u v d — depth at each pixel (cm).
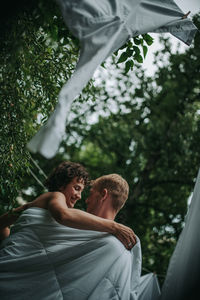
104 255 238
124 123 970
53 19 287
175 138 920
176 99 980
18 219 258
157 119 969
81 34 205
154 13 242
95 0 216
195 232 251
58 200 248
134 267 254
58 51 309
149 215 883
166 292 255
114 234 248
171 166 943
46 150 170
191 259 247
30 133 308
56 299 225
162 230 861
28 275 230
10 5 208
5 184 303
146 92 962
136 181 901
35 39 282
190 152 920
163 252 816
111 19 216
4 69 254
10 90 269
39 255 234
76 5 210
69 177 273
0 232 276
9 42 235
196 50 949
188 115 933
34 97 303
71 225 238
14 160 299
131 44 311
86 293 229
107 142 962
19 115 285
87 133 945
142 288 310
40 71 294
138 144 928
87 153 1177
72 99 189
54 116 177
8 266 230
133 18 230
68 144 949
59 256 236
